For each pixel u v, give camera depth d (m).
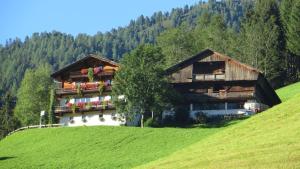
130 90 79.00
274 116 50.19
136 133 72.12
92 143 69.31
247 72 87.50
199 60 89.25
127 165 56.03
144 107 79.19
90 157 62.94
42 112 91.88
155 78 79.25
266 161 36.31
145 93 79.00
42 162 62.59
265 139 43.22
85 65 92.94
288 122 46.88
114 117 87.00
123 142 68.62
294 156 36.00
